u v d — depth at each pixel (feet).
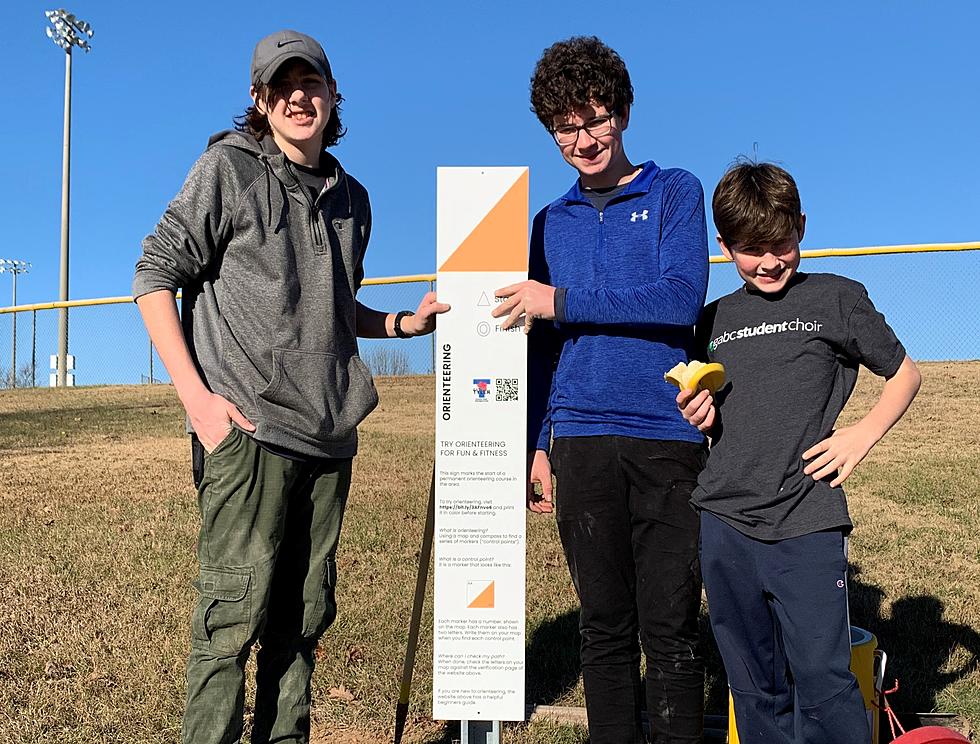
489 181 8.07
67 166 66.59
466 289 8.07
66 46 67.21
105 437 33.32
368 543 18.93
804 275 8.23
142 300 7.69
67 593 15.35
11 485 24.67
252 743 8.30
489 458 8.07
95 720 10.81
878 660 9.18
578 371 8.37
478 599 8.11
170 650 12.84
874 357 7.79
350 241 8.33
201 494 7.82
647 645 8.33
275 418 7.63
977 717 10.99
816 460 7.54
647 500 8.14
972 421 29.86
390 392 38.93
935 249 30.96
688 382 7.57
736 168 8.04
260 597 7.58
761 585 7.69
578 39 8.48
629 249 8.38
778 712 8.01
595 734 8.37
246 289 7.72
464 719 8.18
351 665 12.60
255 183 7.73
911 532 19.51
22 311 49.75
